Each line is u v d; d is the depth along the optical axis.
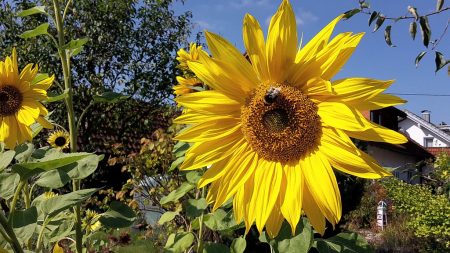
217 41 0.41
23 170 0.34
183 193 0.55
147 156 1.38
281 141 0.41
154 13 2.88
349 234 0.44
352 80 0.38
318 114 0.41
